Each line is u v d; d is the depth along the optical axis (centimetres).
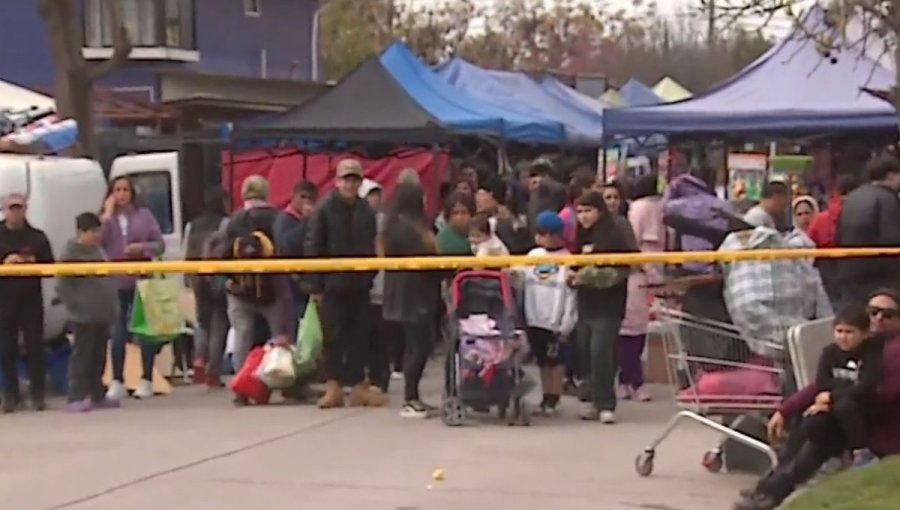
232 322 2698
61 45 3938
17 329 2547
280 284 2659
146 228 2748
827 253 1902
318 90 7794
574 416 2433
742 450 1905
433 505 1720
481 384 2320
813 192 4428
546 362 2438
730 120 4009
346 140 4206
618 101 7769
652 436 2214
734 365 1831
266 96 7519
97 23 7619
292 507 1712
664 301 1989
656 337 2850
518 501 1741
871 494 1462
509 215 3009
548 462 2000
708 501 1741
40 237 2539
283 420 2414
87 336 2542
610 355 2348
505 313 2352
